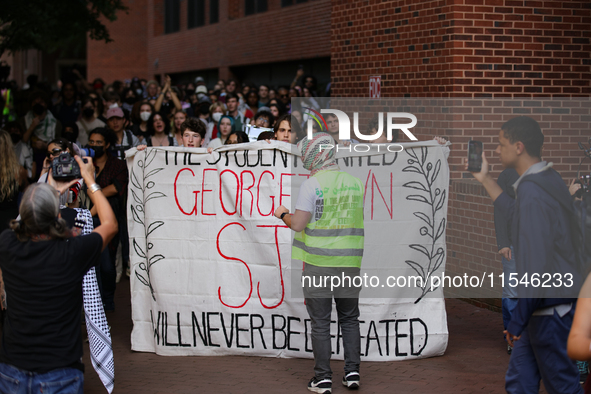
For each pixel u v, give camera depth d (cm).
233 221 548
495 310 694
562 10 719
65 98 1234
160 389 481
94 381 511
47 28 1352
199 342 554
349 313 478
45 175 507
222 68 2033
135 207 573
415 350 537
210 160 553
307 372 514
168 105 1174
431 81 730
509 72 711
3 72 1648
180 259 557
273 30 1727
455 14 693
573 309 354
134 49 3422
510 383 375
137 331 571
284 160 539
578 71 728
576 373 358
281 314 542
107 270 674
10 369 332
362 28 836
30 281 332
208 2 2142
